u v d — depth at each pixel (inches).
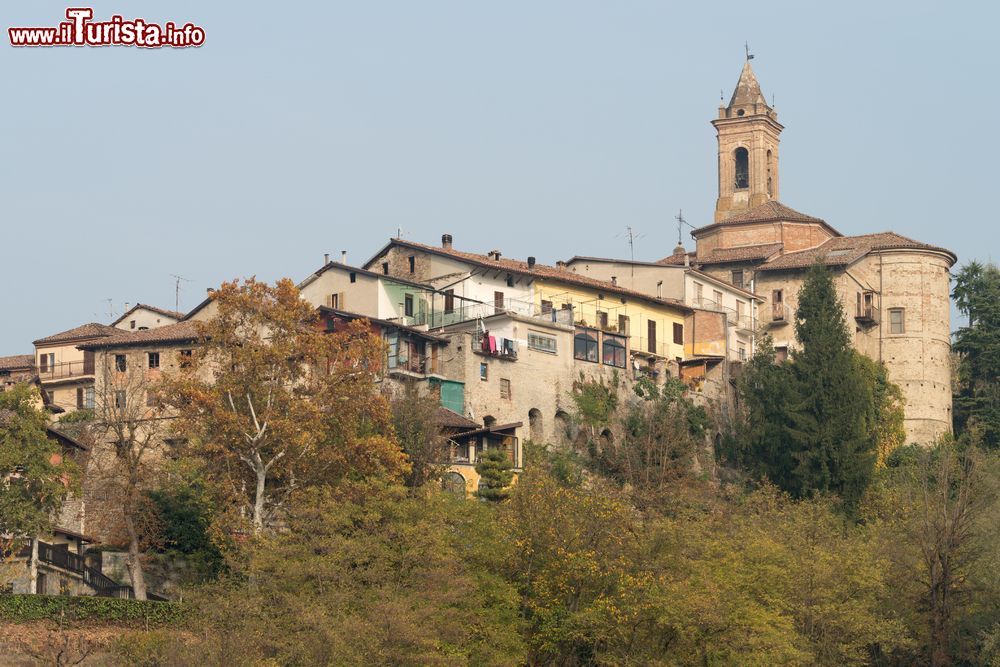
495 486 7219.5
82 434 7844.5
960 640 6820.9
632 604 5910.4
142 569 6702.8
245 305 6545.3
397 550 5777.6
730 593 6043.3
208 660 5103.3
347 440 6407.5
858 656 6382.9
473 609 5713.6
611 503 6294.3
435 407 7519.7
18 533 6048.2
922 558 7032.5
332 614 5403.5
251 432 6402.6
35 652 5502.0
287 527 6048.2
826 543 7057.1
